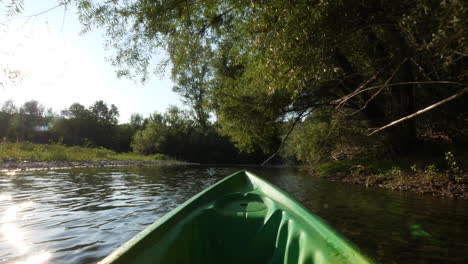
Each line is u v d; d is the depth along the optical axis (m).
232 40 6.48
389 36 5.31
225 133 11.07
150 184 7.96
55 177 8.86
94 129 47.03
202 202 2.55
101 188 6.84
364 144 12.02
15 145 17.55
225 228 2.21
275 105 8.76
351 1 3.27
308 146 13.77
